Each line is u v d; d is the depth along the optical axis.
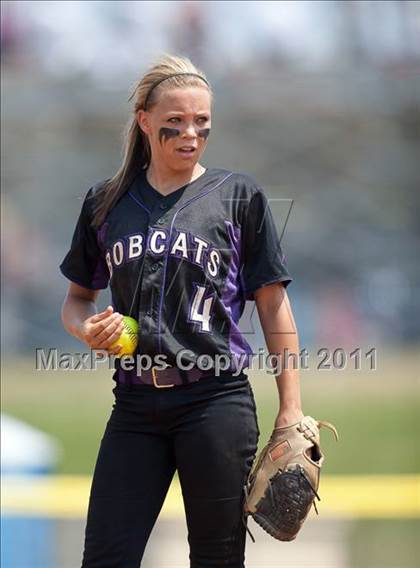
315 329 68.81
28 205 76.69
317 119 78.81
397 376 52.81
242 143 78.62
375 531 20.28
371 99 78.00
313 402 45.22
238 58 81.38
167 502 20.70
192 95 10.98
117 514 10.84
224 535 10.88
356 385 49.91
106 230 11.30
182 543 20.19
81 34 80.56
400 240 76.44
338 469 30.36
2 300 68.88
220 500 10.77
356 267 74.50
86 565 10.92
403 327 68.88
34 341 68.19
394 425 38.66
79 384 53.38
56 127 78.62
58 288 70.88
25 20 80.12
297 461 10.88
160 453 10.95
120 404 11.09
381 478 23.17
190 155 11.02
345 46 81.06
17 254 72.06
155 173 11.31
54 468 19.61
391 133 78.31
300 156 78.88
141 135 11.43
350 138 78.56
